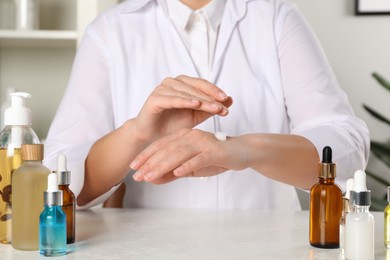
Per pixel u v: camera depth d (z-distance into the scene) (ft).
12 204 2.90
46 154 4.26
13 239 2.90
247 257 2.73
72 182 3.92
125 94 4.63
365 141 4.29
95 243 3.04
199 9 4.68
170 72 4.67
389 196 2.95
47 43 8.44
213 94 3.36
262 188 4.59
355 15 9.15
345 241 2.70
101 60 4.68
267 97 4.63
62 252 2.79
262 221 3.68
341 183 3.93
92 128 4.50
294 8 4.84
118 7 4.88
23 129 3.07
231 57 4.68
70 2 8.91
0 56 8.89
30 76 8.93
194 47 4.72
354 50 9.21
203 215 3.93
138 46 4.70
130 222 3.65
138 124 3.56
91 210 4.16
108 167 3.90
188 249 2.89
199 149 3.17
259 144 3.46
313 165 3.69
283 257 2.73
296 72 4.54
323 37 9.22
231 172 4.55
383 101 9.21
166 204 4.56
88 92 4.58
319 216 2.93
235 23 4.72
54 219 2.76
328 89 4.47
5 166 3.02
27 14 8.04
